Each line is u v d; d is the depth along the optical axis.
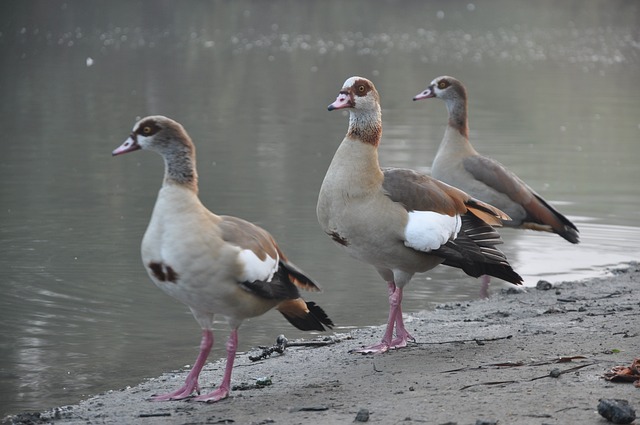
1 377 10.67
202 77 40.03
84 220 18.25
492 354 10.39
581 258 16.23
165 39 54.03
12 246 16.41
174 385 10.28
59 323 12.62
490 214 11.32
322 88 37.75
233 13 68.69
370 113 10.85
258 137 27.34
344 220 10.83
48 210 18.97
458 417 8.12
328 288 14.38
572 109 33.59
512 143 27.19
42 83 37.09
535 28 66.06
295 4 75.50
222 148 25.58
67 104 32.53
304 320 10.25
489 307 13.27
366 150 10.88
